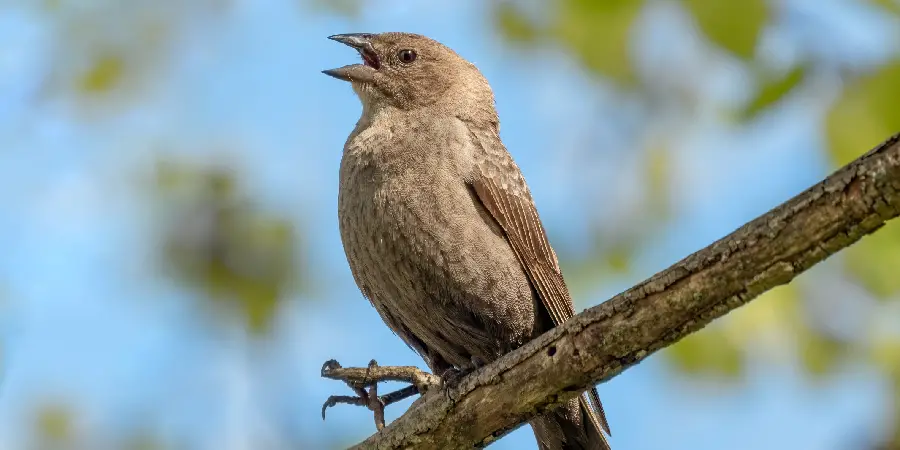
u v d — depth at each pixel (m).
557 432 9.79
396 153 9.73
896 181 6.11
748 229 6.66
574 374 7.43
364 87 11.01
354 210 9.79
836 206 6.35
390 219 9.59
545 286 10.15
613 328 7.18
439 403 8.07
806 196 6.47
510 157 10.39
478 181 9.87
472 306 9.71
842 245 6.42
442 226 9.59
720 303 6.82
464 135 10.05
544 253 10.23
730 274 6.71
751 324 11.10
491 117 10.95
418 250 9.60
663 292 6.98
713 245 6.79
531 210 10.24
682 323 6.98
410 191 9.59
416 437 8.15
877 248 11.06
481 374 7.86
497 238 9.85
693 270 6.84
